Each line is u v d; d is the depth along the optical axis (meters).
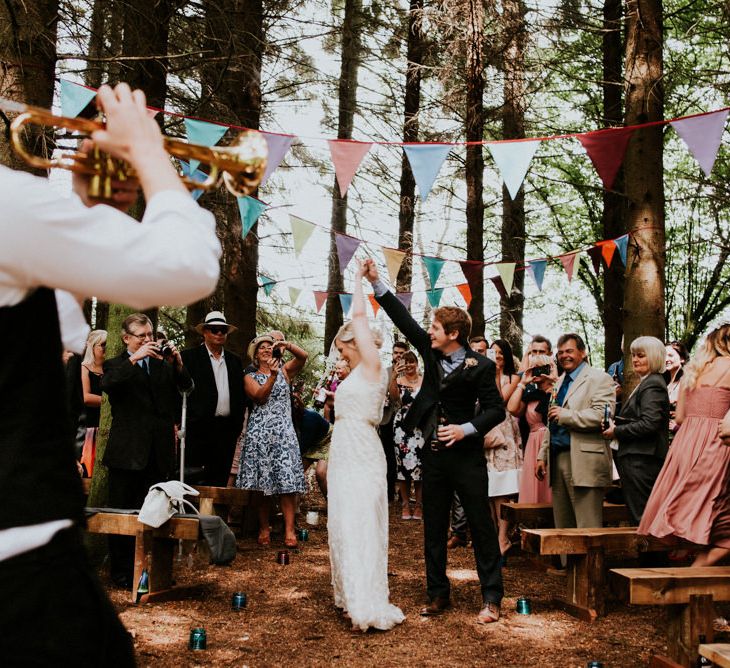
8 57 4.33
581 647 4.13
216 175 1.29
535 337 6.09
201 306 11.44
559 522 5.76
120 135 1.17
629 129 4.71
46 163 1.20
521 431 6.77
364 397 4.61
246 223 5.96
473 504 4.63
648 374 5.37
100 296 1.12
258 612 4.72
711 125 4.43
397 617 4.51
